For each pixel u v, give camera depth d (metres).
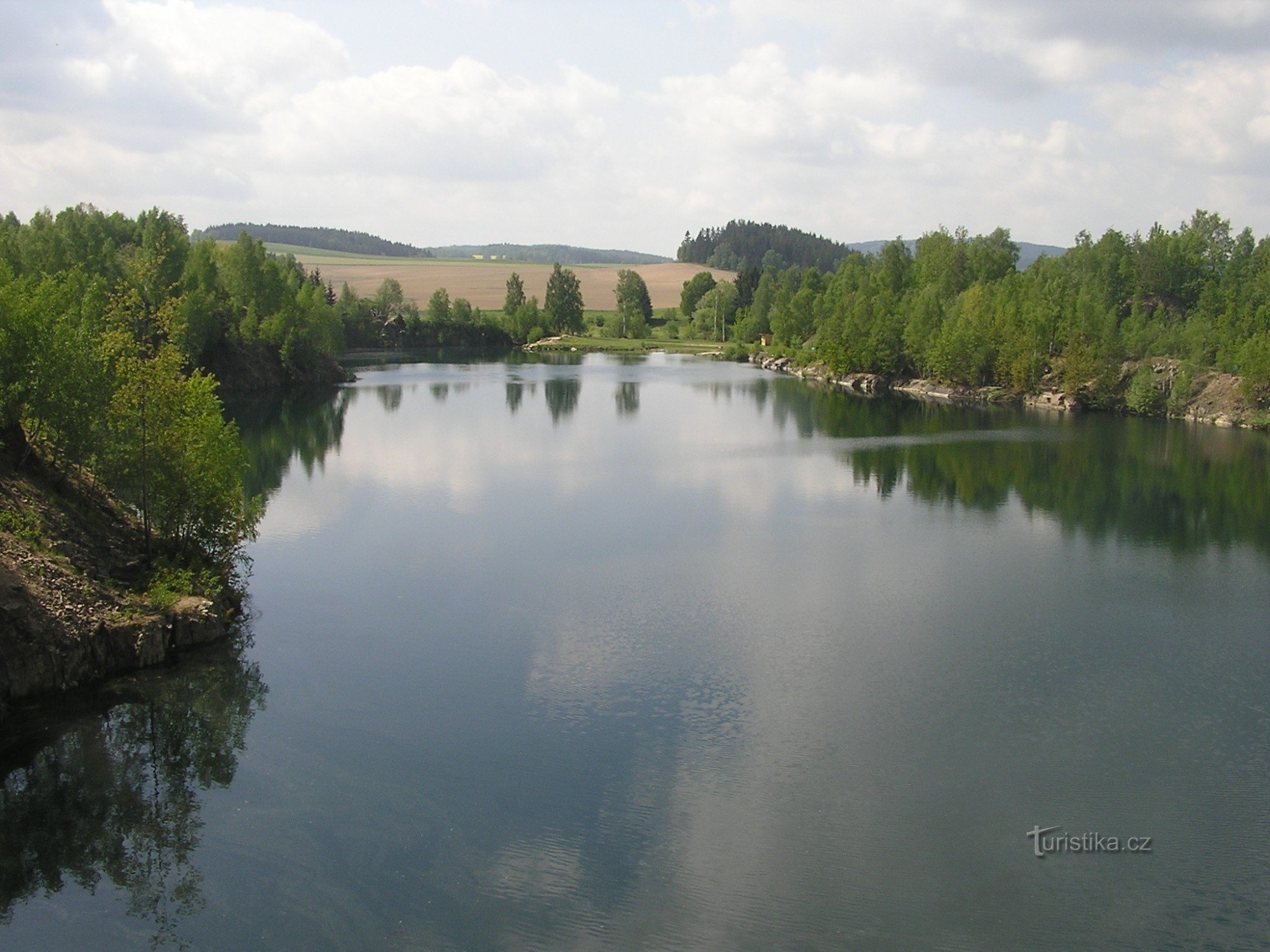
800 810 24.89
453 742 27.94
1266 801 25.66
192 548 37.94
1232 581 43.03
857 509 56.09
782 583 42.12
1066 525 52.78
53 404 35.31
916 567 44.81
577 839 23.52
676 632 36.38
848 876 22.31
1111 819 24.78
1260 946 20.36
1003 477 65.88
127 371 36.72
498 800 25.05
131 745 27.44
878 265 181.62
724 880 22.09
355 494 57.78
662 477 64.62
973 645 35.66
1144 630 37.22
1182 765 27.42
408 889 21.64
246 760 26.78
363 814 24.31
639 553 46.31
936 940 20.39
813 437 83.94
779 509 55.81
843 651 34.97
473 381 131.50
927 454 75.12
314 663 32.94
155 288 94.88
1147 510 56.59
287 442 77.38
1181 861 23.16
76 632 30.56
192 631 33.62
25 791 25.16
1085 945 20.30
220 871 22.23
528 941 20.11
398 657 33.59
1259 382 92.31
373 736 28.19
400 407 101.19
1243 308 104.12
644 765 26.92
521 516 53.06
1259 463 72.38
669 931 20.44
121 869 22.30
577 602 39.34
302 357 123.31
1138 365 109.19
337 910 20.94
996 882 22.27
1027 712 30.45
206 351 111.06
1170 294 135.12
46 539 33.12
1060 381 115.62
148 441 36.72
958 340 121.50
